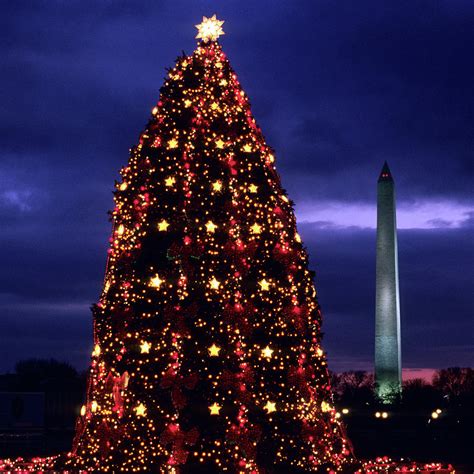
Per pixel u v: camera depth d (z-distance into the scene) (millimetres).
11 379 77062
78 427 30719
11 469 31625
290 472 28016
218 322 27547
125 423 27797
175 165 28719
